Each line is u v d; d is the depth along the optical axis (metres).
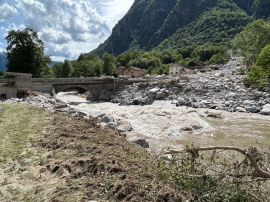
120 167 5.89
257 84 31.02
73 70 102.12
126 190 4.83
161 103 31.53
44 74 52.50
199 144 13.30
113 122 16.48
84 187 5.09
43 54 49.84
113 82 43.47
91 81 40.97
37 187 5.30
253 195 4.66
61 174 5.90
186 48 172.88
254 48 43.72
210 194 4.68
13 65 44.84
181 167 5.73
